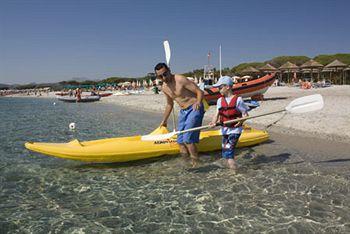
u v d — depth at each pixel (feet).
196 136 18.92
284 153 22.27
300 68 141.90
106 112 62.95
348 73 147.84
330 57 194.80
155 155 20.72
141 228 11.93
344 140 25.73
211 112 48.85
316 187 15.69
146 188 15.97
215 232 11.52
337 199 14.19
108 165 19.84
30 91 286.25
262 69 143.23
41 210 13.56
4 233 11.64
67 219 12.71
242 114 17.61
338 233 11.23
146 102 85.25
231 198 14.49
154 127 38.34
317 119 34.68
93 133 33.94
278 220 12.30
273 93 80.84
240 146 23.77
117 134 33.14
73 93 147.13
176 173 18.20
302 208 13.30
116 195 15.14
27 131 35.60
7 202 14.42
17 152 23.71
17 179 17.51
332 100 54.44
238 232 11.48
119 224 12.27
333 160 20.34
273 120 36.09
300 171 18.21
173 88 18.31
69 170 19.04
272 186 15.89
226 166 19.31
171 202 14.20
